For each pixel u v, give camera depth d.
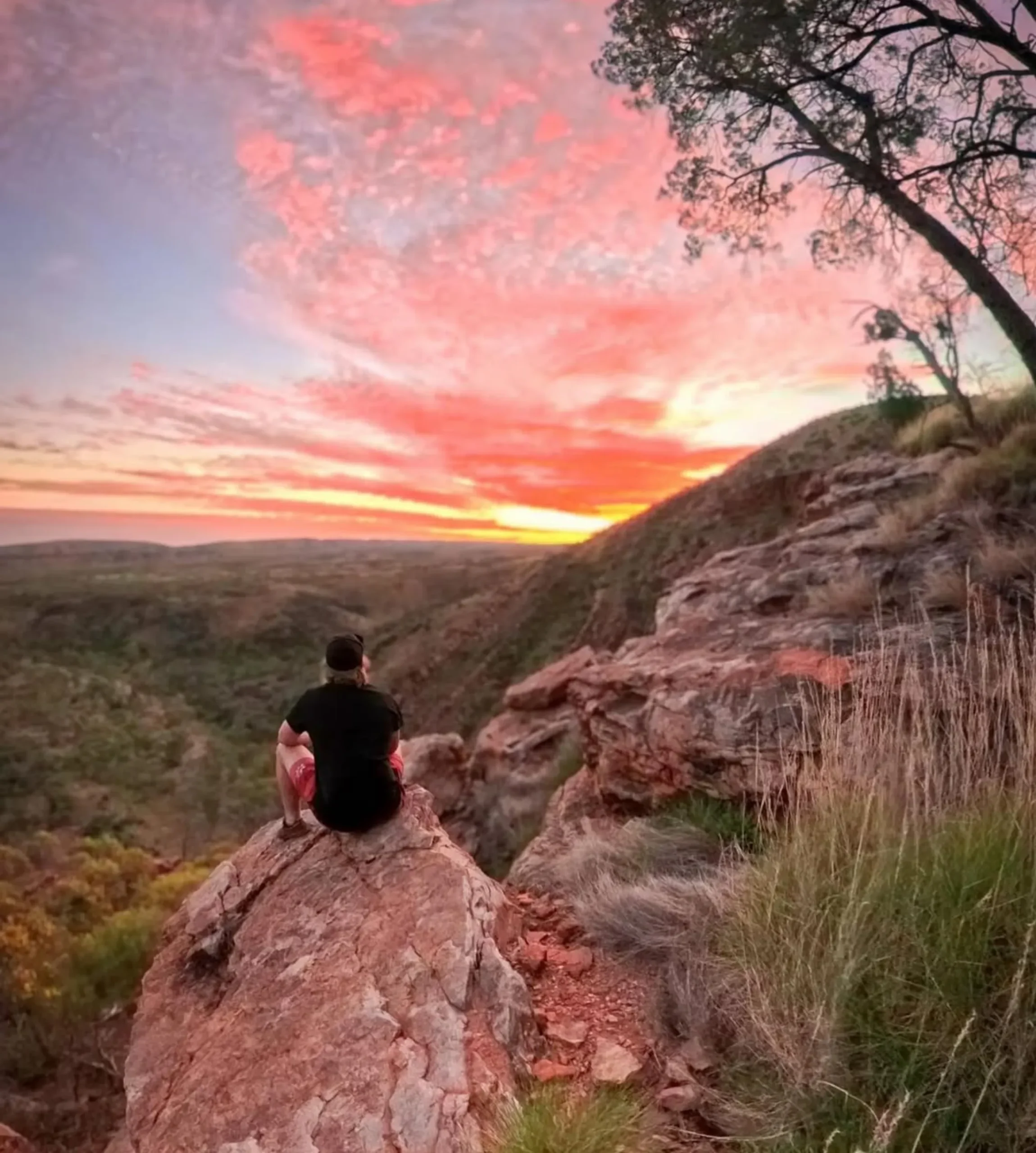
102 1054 14.80
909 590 7.17
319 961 4.05
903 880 3.20
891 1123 2.38
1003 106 8.89
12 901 26.41
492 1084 3.19
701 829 5.55
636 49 10.34
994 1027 2.70
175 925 5.08
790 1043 2.93
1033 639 3.77
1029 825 3.20
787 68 9.59
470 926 3.96
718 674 6.47
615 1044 3.65
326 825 4.68
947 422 13.66
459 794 11.84
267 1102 3.33
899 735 3.77
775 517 30.25
